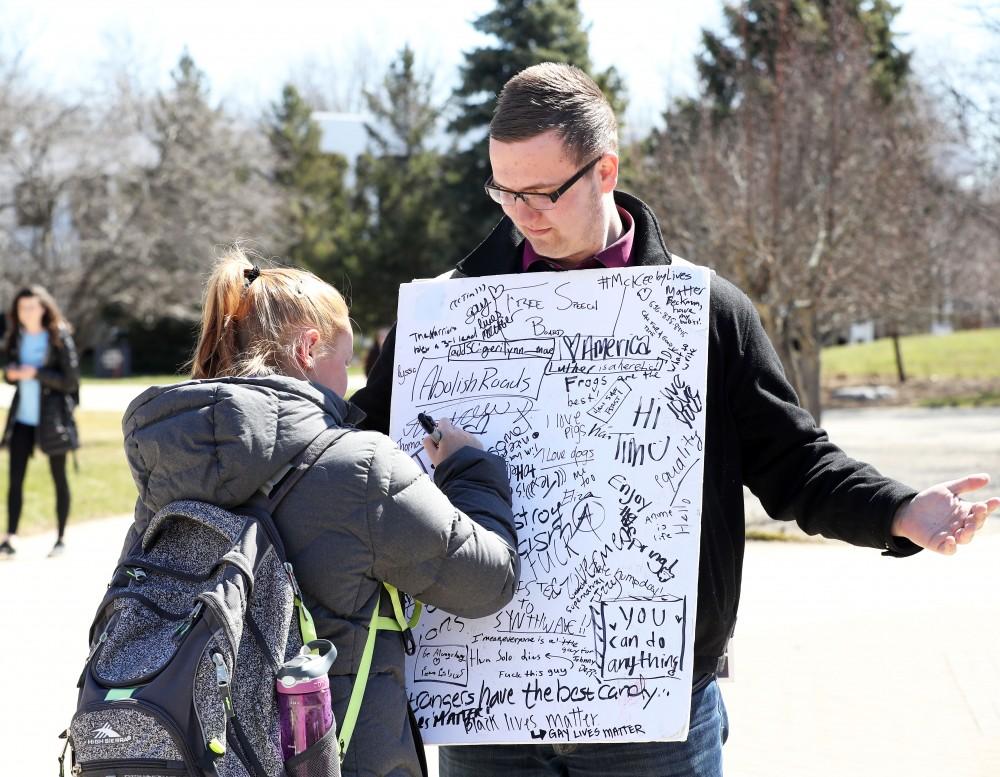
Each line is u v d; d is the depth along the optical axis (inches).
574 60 1285.7
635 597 91.5
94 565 350.6
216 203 1241.4
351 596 81.5
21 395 371.2
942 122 854.5
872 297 619.5
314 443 82.1
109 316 1605.6
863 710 200.8
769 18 646.5
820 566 330.6
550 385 97.6
